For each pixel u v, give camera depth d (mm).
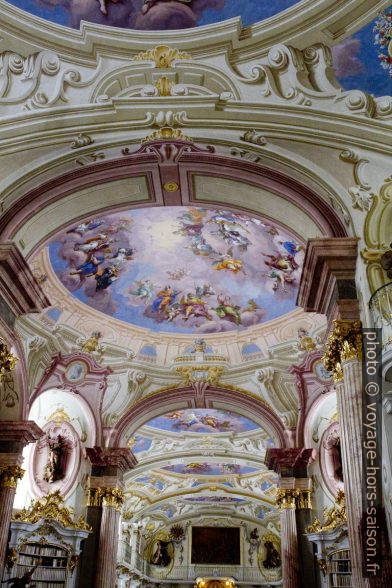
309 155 10586
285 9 9836
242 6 9922
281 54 10242
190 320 19172
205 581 37125
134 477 27328
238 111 10656
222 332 19516
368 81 10219
